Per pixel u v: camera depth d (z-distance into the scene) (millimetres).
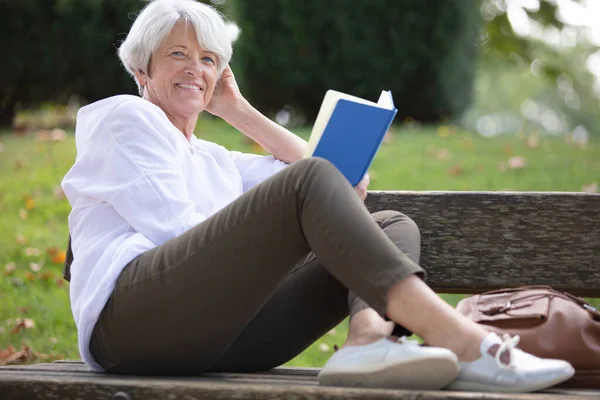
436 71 16359
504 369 3570
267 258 3750
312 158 3750
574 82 28828
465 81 16797
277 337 4484
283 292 4488
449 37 16297
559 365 3588
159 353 4004
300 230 3713
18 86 16922
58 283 8703
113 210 4184
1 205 10977
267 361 4566
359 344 3713
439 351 3496
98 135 4238
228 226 3764
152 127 4254
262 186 3764
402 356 3543
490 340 3617
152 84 4758
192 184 4477
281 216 3695
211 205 4551
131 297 3912
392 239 4109
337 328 8008
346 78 16266
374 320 3777
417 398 3340
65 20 16656
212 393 3520
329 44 16141
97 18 16719
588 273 4891
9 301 8211
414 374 3543
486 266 4984
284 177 3715
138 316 3916
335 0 16031
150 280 3867
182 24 4688
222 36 4805
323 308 4469
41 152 13539
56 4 16578
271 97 16562
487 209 5004
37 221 10484
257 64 16250
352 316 3857
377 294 3570
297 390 3439
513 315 3979
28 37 16656
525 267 4945
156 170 4152
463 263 5004
